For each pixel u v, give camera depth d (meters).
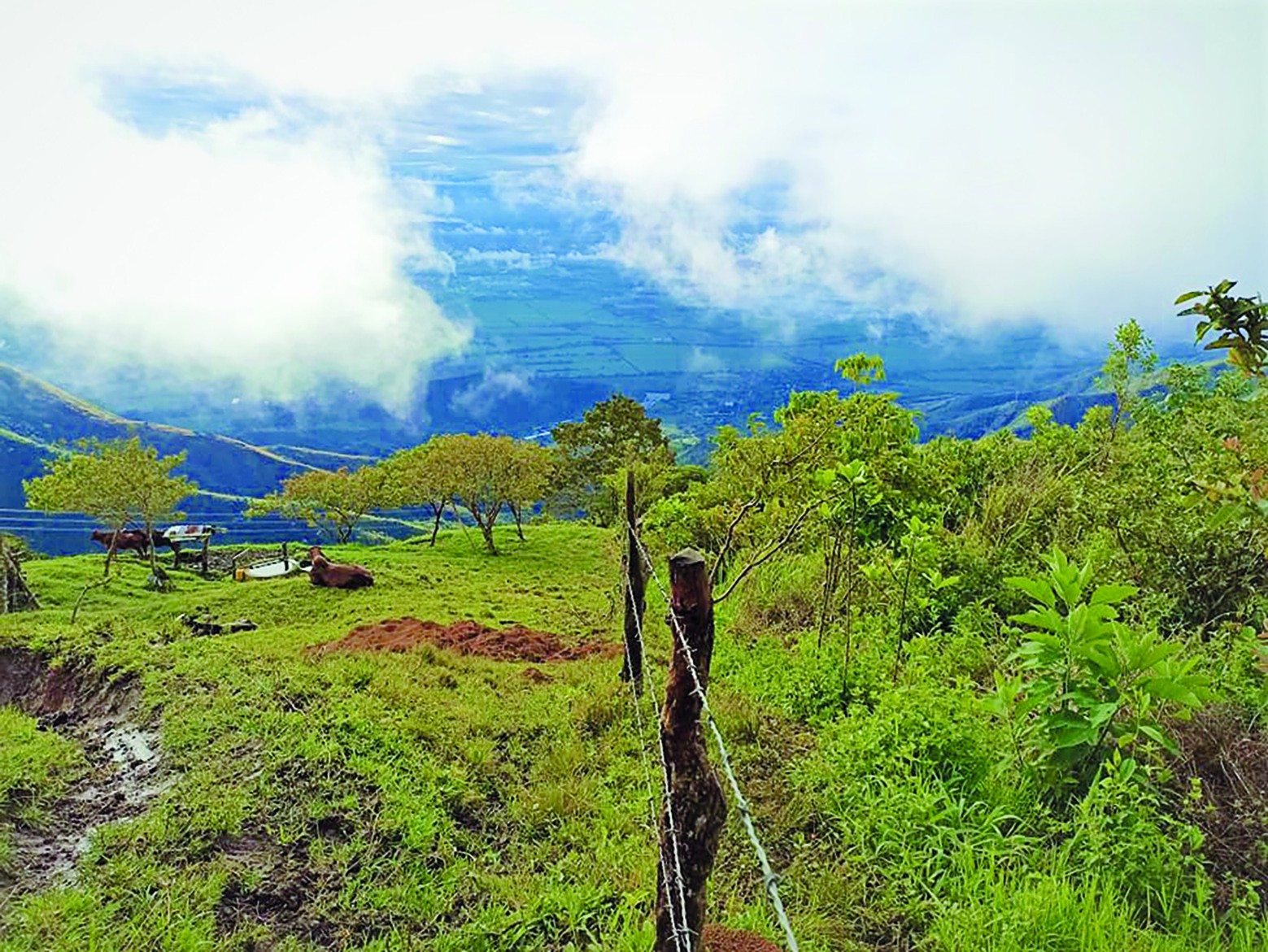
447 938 5.29
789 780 6.79
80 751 8.43
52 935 5.29
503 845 6.50
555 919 5.42
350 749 7.54
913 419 10.34
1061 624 5.81
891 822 5.70
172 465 37.97
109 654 11.07
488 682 10.48
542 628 18.70
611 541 28.16
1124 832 5.00
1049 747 5.74
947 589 9.66
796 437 10.53
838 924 4.96
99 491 36.12
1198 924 4.57
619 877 5.74
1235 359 4.19
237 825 6.37
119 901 5.60
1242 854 5.10
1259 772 5.61
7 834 6.59
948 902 4.89
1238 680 6.36
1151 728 5.34
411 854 6.16
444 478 41.81
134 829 6.43
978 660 8.28
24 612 18.53
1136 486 9.38
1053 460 14.50
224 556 41.41
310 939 5.40
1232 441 4.79
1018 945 4.43
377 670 10.10
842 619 10.48
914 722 6.56
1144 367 17.47
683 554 4.32
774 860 5.79
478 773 7.43
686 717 4.15
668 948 4.12
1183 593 7.85
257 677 9.51
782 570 12.86
